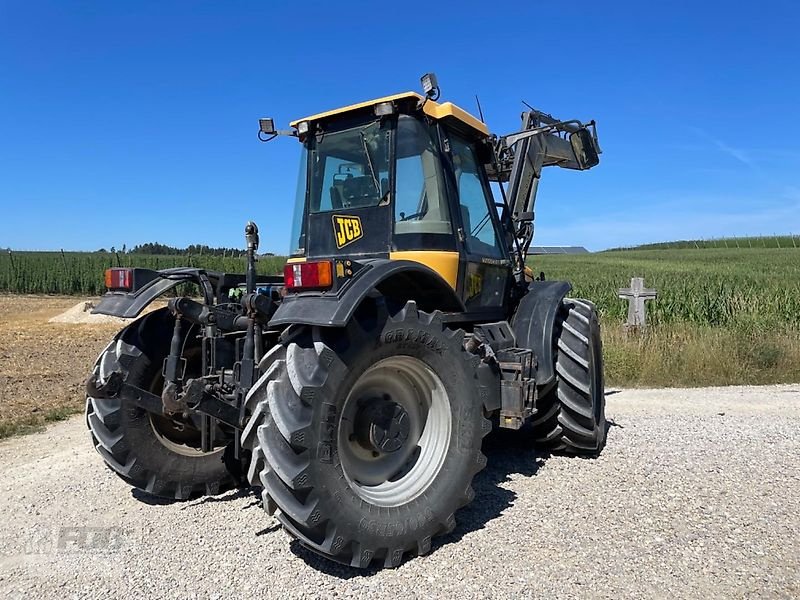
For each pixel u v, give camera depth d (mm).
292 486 2900
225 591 3000
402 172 4039
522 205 5977
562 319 5156
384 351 3283
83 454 5352
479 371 3941
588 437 4926
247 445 3145
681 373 9188
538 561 3283
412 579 3102
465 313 4320
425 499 3361
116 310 3957
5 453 5547
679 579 3104
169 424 4281
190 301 3846
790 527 3705
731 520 3801
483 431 3648
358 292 3072
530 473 4691
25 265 29812
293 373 3016
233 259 30781
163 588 3035
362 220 4082
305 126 4348
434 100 3945
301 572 3170
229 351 3955
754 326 10969
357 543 3070
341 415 3135
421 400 3637
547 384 4863
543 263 43719
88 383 3803
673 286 15891
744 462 4938
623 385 8852
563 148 6484
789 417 6574
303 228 4434
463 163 4633
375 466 3479
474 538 3562
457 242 4188
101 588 3043
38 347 12438
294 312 3078
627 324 10734
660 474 4648
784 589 3014
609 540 3525
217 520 3865
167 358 3834
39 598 2969
